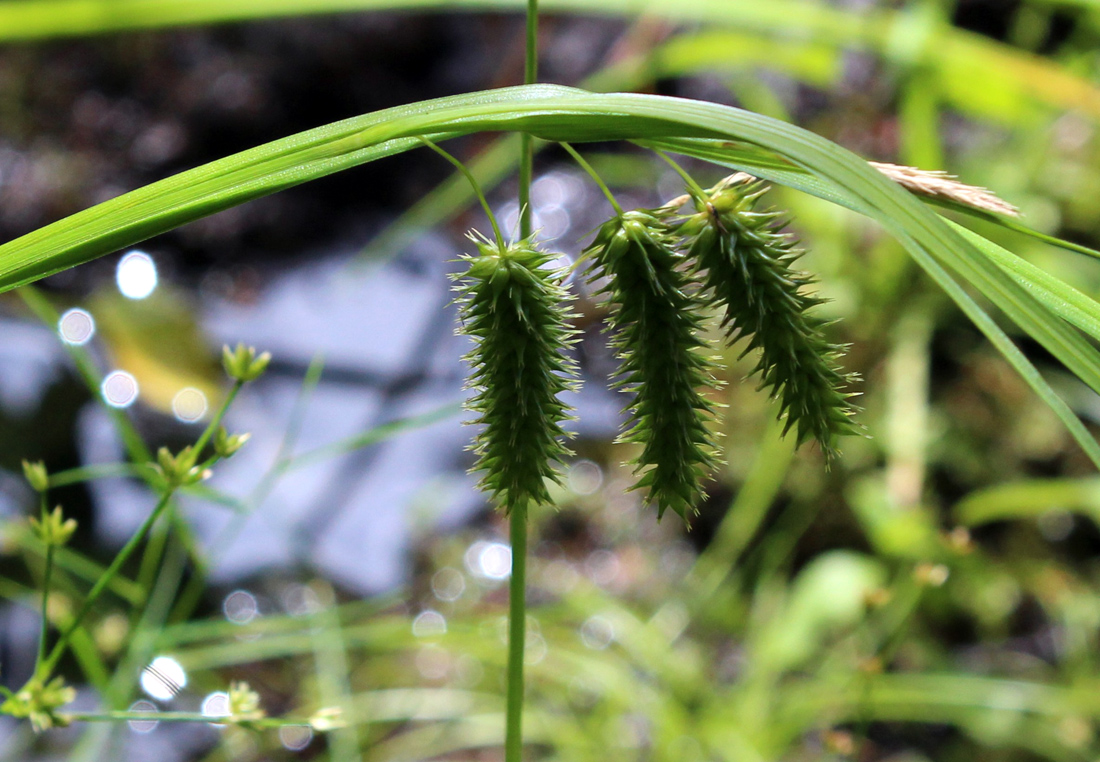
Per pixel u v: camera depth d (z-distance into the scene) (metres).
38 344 1.23
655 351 0.46
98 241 0.46
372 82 1.70
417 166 1.76
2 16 0.79
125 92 1.62
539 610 0.90
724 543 1.06
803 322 0.46
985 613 0.98
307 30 1.67
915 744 0.91
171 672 0.67
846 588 0.89
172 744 0.90
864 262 1.20
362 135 0.44
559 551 1.24
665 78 1.65
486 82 1.75
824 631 0.98
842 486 1.10
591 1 0.87
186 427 1.27
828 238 1.15
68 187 1.56
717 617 1.01
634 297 0.46
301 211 1.68
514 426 0.46
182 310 1.32
